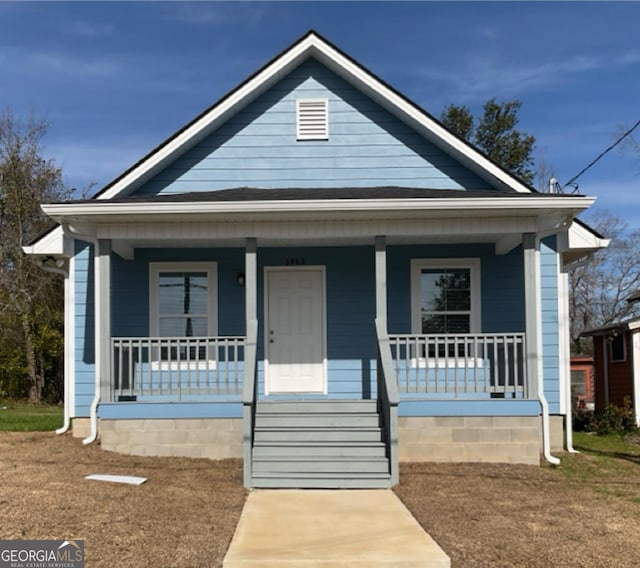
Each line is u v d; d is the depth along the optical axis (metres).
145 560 5.31
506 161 32.41
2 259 25.09
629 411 15.77
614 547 5.84
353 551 5.62
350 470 8.53
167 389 10.13
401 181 11.73
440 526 6.43
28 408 21.55
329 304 11.48
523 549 5.73
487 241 11.29
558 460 9.73
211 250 11.52
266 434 9.23
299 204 9.24
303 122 11.85
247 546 5.73
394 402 8.45
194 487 7.92
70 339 11.24
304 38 11.43
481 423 9.41
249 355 9.01
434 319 11.48
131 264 11.44
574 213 9.57
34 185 25.52
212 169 11.71
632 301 21.16
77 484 7.62
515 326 11.38
